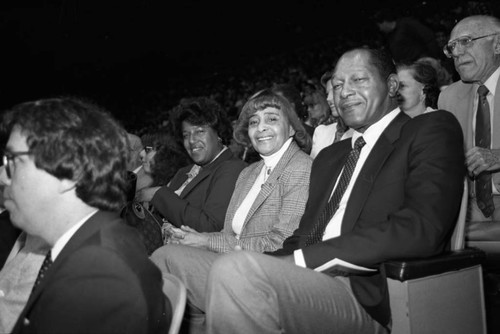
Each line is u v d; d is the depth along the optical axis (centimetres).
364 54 177
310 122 384
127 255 89
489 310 227
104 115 102
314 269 147
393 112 176
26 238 137
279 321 136
